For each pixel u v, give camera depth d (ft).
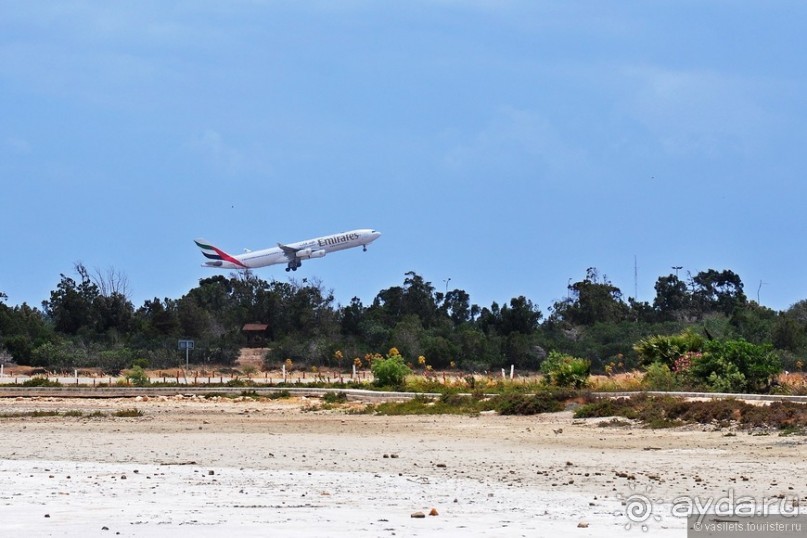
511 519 137.80
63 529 128.67
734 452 221.05
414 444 256.11
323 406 415.03
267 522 134.51
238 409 415.85
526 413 333.83
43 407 436.35
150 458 226.38
